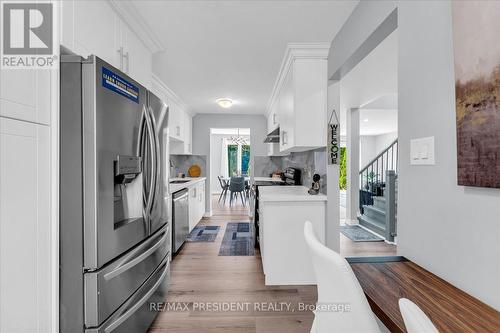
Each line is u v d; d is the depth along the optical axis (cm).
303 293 230
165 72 321
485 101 79
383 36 164
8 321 88
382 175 579
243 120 584
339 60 221
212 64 294
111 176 130
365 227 475
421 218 113
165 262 206
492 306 80
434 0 104
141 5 183
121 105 139
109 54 168
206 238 405
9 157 88
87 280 120
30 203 97
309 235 97
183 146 504
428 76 108
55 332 112
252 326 185
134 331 153
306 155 337
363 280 99
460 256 92
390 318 74
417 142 115
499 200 78
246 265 297
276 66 300
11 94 89
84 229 119
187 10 189
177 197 331
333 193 246
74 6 131
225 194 826
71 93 117
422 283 97
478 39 81
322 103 252
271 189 310
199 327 183
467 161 86
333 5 184
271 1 180
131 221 153
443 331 67
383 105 493
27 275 96
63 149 117
